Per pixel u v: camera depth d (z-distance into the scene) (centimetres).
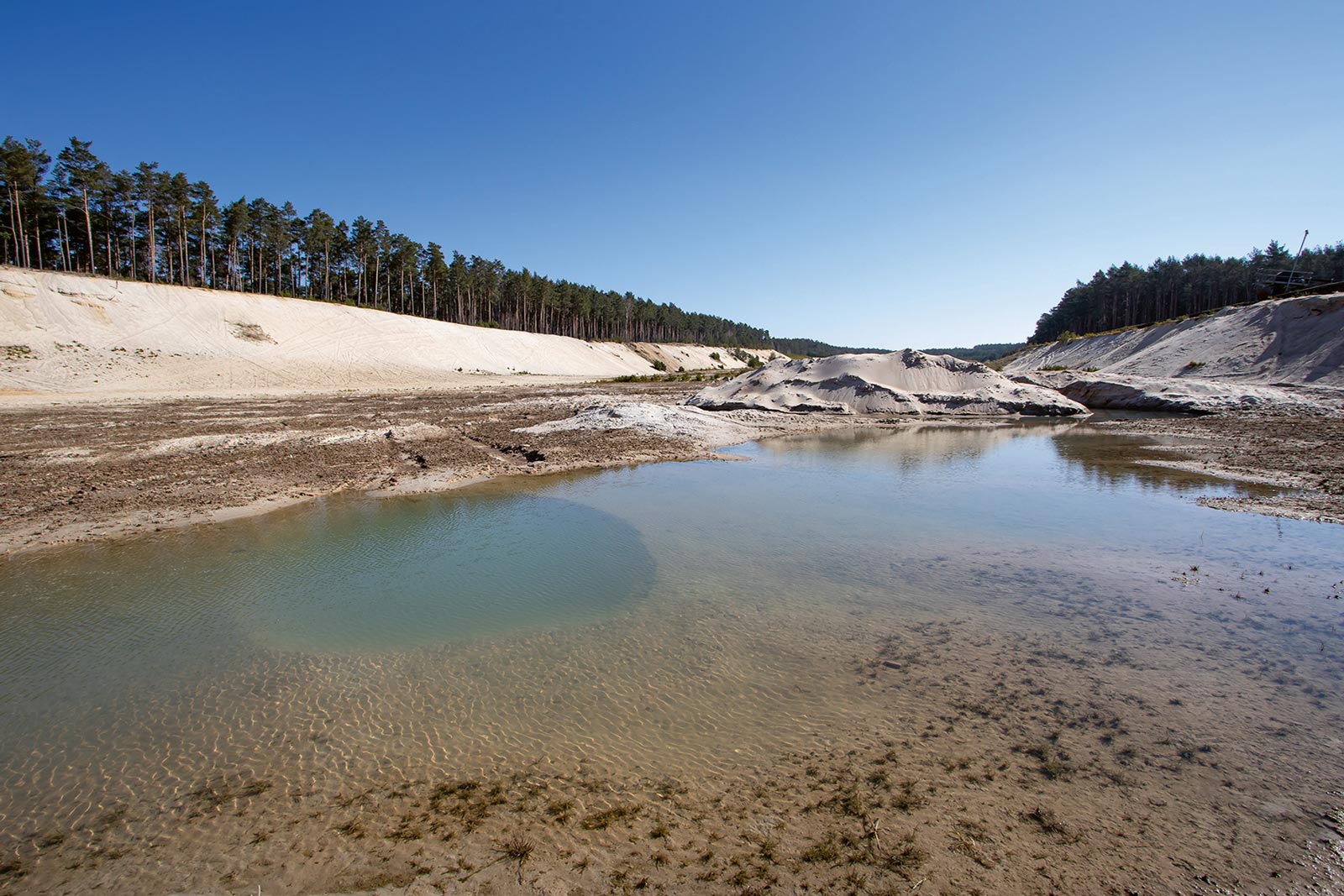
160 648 750
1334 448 2097
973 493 1568
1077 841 437
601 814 470
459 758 541
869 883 401
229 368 5038
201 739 573
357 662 714
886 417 3494
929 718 593
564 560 1054
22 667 706
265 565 1034
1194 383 3753
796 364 4131
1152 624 795
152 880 416
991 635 768
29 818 477
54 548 1125
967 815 463
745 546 1129
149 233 6375
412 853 434
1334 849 426
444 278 8956
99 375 4316
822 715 600
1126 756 532
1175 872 407
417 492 1557
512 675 680
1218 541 1146
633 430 2586
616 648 739
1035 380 4397
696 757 539
